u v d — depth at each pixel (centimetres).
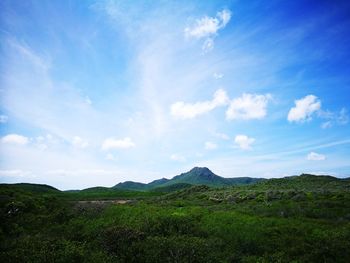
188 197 4997
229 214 2278
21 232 1859
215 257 1145
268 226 1830
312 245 1373
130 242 1290
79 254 1075
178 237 1403
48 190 8056
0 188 3158
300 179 7112
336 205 2775
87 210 2722
